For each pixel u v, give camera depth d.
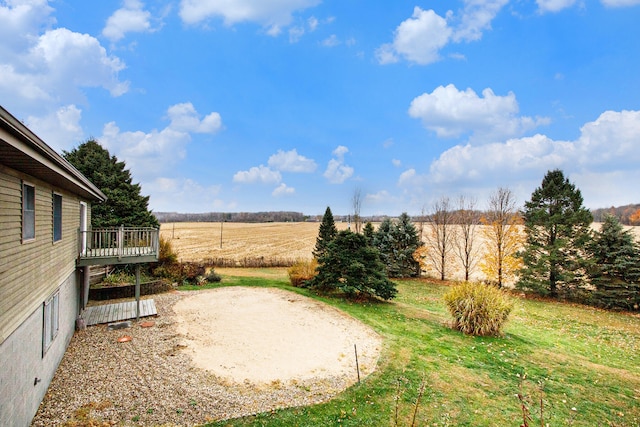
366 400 6.35
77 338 9.10
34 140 3.63
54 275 6.97
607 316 15.50
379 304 14.66
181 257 31.44
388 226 26.11
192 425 5.27
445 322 11.98
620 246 17.06
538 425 5.77
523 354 9.14
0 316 4.11
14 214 4.66
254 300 14.30
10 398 4.45
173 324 10.65
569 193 19.41
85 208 12.04
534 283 19.11
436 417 5.89
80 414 5.47
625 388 7.34
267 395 6.39
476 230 24.97
